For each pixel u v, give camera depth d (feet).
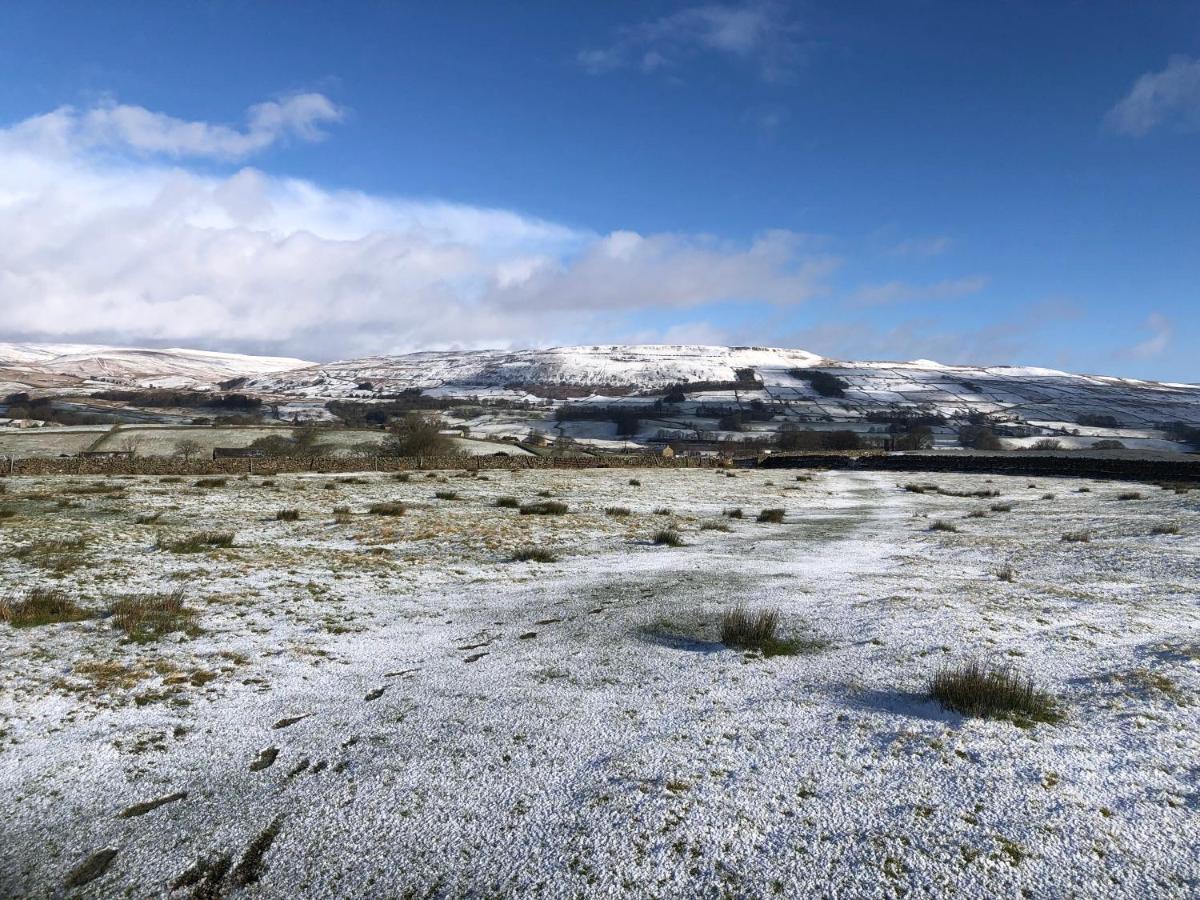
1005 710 20.39
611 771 17.46
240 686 24.12
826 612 33.09
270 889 13.65
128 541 54.44
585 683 23.93
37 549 48.91
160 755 19.07
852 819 15.10
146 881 13.99
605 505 93.81
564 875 13.66
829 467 216.74
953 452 292.81
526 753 18.65
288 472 142.61
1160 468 144.66
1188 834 14.21
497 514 79.20
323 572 44.93
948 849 13.97
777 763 17.63
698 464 207.92
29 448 197.57
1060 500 104.73
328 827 15.55
